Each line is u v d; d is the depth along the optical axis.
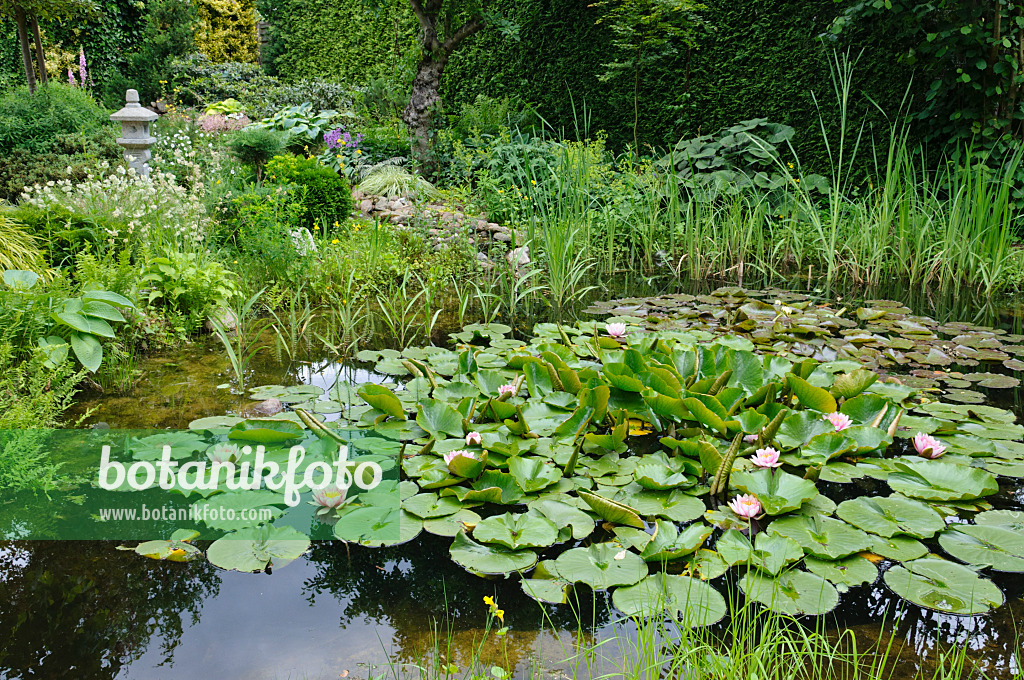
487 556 1.76
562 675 1.38
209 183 5.93
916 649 1.47
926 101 6.41
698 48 7.71
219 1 17.19
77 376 2.62
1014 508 2.07
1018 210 5.75
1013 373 3.31
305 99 11.79
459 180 8.12
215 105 11.12
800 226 6.32
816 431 2.42
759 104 7.44
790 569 1.71
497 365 3.24
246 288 4.42
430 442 2.37
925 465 2.20
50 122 7.10
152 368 3.29
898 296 5.02
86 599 1.63
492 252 5.98
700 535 1.79
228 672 1.39
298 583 1.71
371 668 1.40
